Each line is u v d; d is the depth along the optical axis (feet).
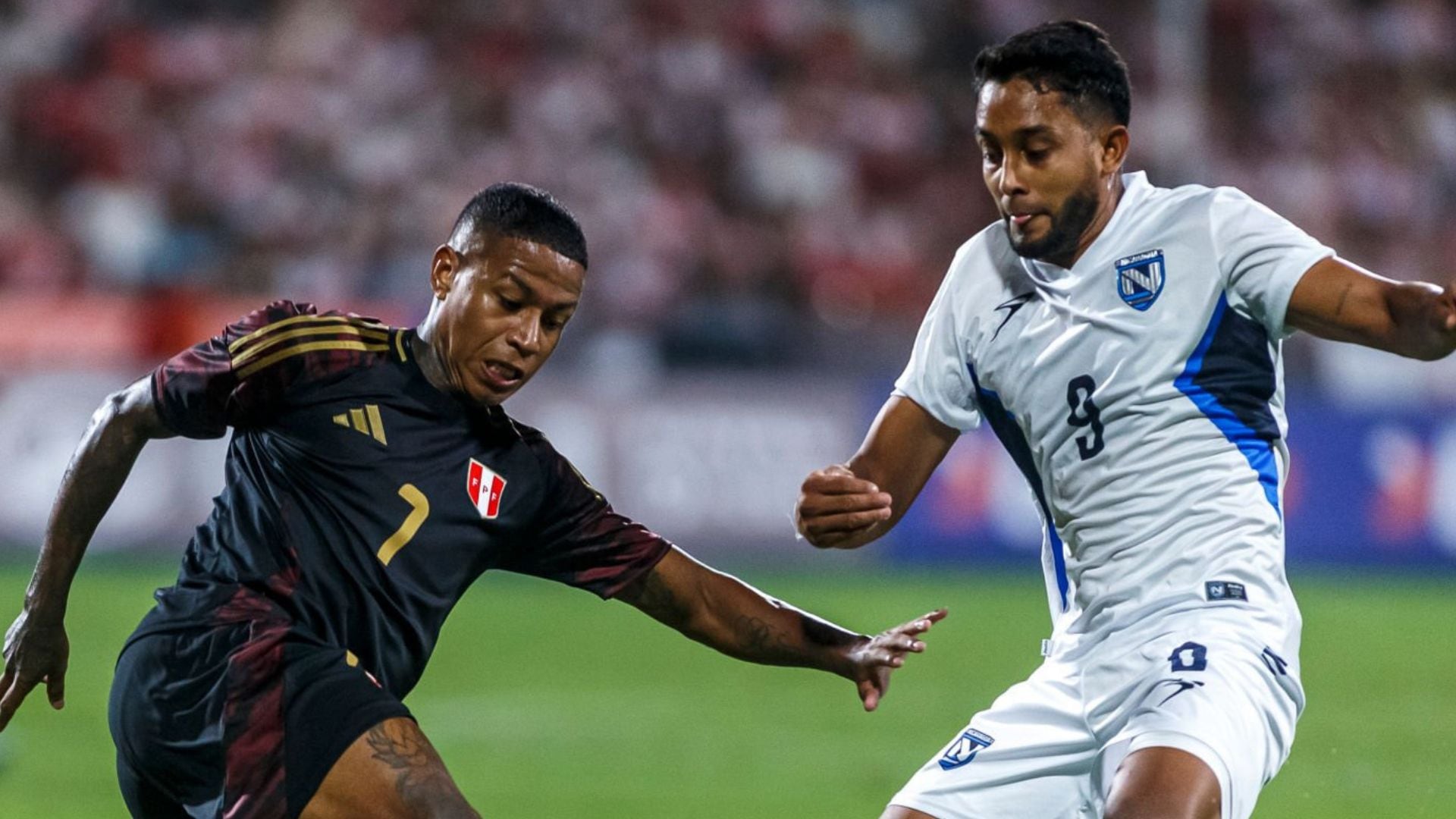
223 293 235.20
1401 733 120.78
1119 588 54.44
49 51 253.65
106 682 130.11
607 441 205.36
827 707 128.88
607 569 57.52
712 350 219.61
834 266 254.88
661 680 140.56
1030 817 55.42
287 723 49.83
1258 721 50.65
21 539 192.65
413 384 53.98
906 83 282.36
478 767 106.52
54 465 193.88
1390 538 213.87
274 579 52.54
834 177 267.39
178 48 257.96
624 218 249.14
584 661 149.79
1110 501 54.80
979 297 57.88
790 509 211.00
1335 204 273.33
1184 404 54.13
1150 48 276.41
